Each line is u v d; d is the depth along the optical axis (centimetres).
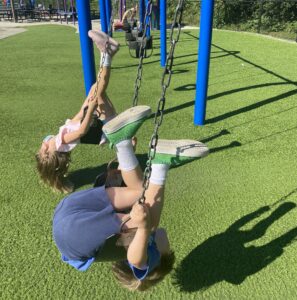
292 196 297
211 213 276
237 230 257
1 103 546
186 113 488
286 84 620
